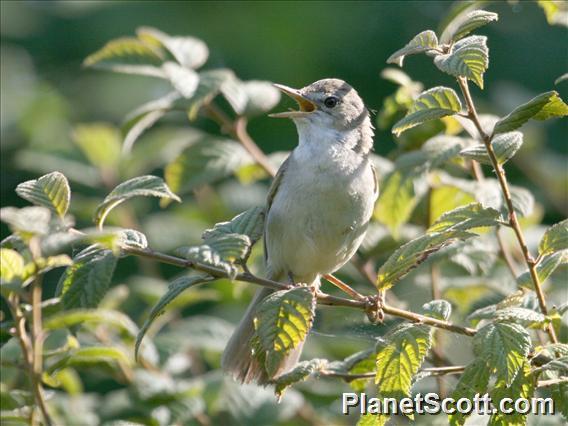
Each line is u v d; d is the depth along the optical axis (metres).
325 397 9.87
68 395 9.43
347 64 14.80
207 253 5.97
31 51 15.81
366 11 15.12
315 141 9.45
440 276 10.72
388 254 10.41
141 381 9.02
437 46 6.50
